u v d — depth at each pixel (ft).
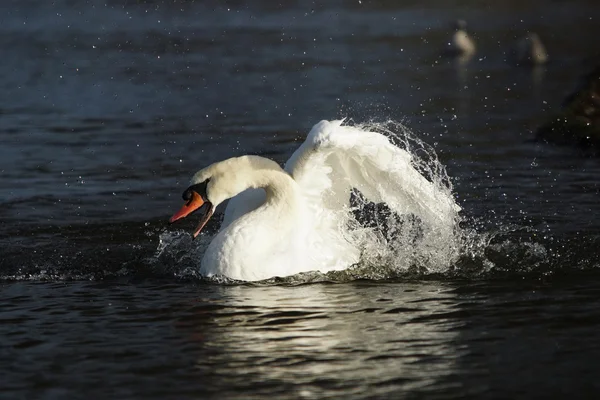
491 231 47.29
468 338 32.68
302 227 41.19
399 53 118.42
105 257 44.06
